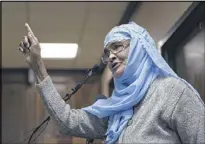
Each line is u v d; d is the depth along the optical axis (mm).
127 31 1336
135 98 1238
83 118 1454
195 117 1112
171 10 2662
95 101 1518
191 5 2326
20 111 5418
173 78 1216
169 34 2750
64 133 1452
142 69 1282
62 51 4613
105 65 1519
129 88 1259
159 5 2859
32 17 3480
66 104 1457
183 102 1131
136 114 1228
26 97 5461
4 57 4852
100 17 3518
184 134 1128
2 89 5473
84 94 5070
